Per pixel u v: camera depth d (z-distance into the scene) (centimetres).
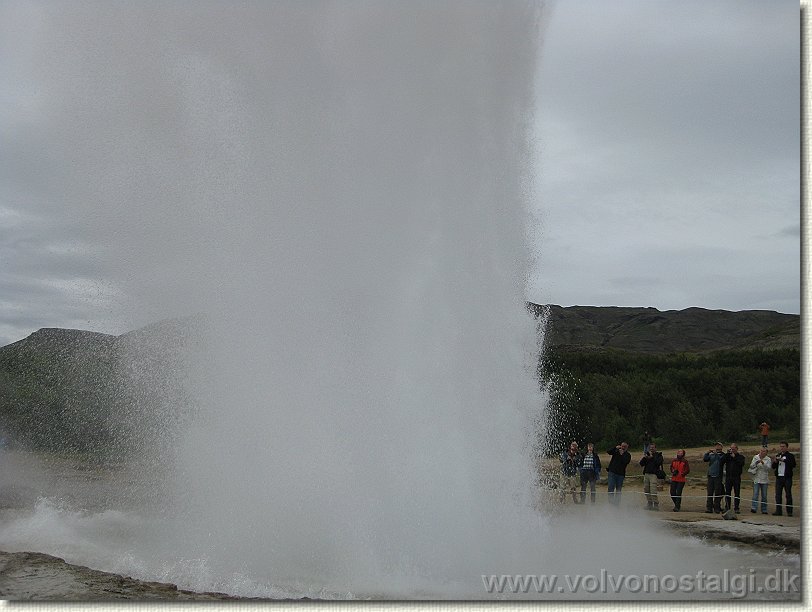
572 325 14438
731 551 1251
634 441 3972
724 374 4666
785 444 1761
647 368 4944
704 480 2681
